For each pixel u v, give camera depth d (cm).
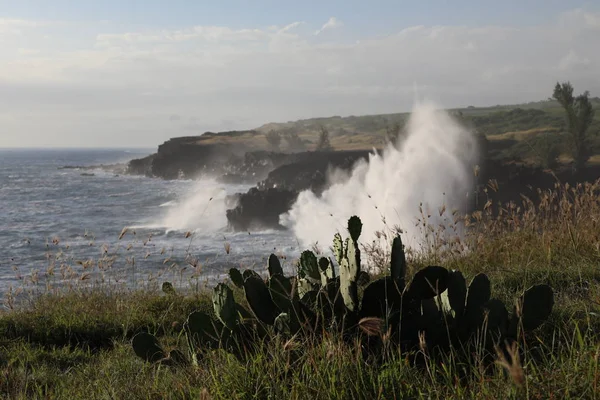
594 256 805
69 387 554
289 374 403
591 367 330
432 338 439
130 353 664
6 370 597
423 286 442
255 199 6000
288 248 3875
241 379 402
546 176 6725
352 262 440
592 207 943
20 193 10588
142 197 9725
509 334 438
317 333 446
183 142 17938
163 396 429
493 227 996
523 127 14100
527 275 739
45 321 848
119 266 2338
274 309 470
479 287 441
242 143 17262
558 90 7938
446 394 353
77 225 5909
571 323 494
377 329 386
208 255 3125
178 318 838
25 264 2684
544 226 959
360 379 372
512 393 321
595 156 8125
